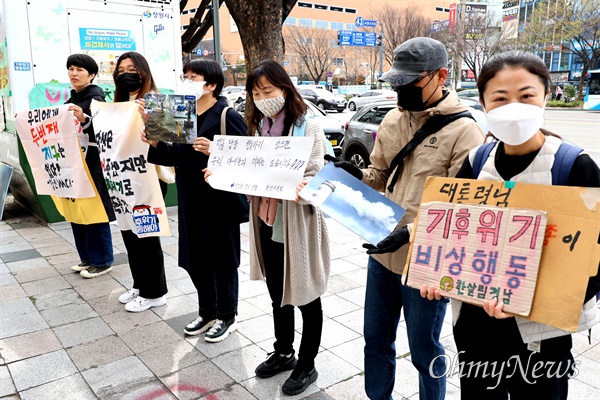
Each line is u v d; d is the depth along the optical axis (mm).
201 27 9430
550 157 1409
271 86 2381
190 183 2908
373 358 2205
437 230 1545
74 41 5656
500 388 1619
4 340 3160
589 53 32500
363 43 36250
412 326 1995
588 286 1308
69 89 5629
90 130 3877
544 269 1341
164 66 6285
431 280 1521
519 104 1351
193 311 3592
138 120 3275
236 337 3189
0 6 5398
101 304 3715
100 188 4020
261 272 2725
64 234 5562
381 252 1665
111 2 5820
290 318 2699
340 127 9945
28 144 4160
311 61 46125
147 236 3430
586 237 1289
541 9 33000
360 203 1896
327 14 59688
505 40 33906
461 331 1660
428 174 1886
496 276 1401
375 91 28500
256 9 5934
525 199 1405
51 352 3014
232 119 2854
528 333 1416
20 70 5398
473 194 1505
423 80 1845
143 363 2885
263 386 2645
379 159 2148
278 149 2334
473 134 1829
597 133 14156
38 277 4270
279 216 2443
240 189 2414
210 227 2955
